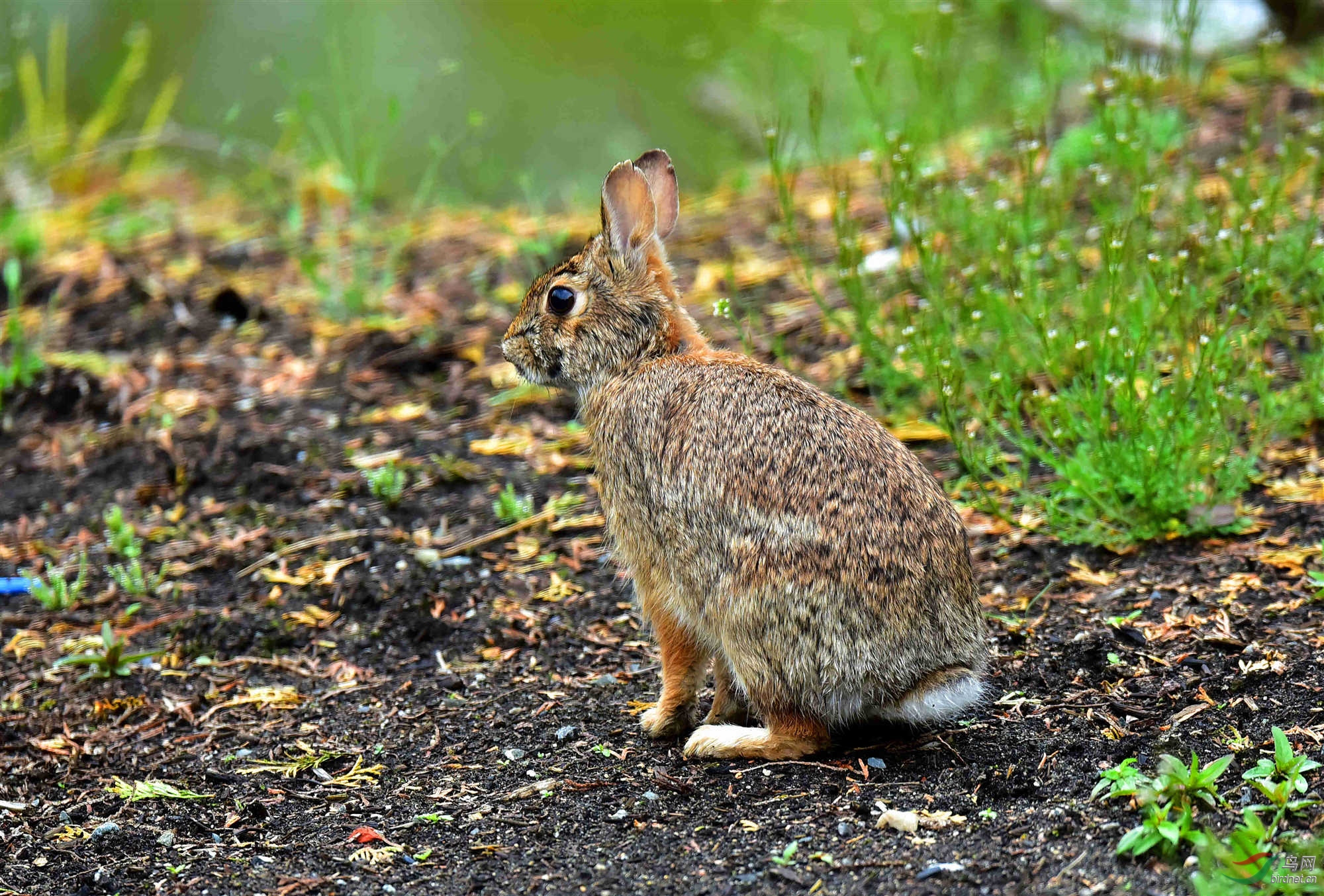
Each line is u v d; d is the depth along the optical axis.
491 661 9.27
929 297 11.52
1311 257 10.65
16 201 18.66
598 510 11.06
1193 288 10.31
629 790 7.48
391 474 11.38
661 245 8.48
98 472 12.20
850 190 12.55
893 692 7.30
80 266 16.22
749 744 7.64
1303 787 6.55
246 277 15.86
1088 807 6.74
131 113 21.77
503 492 11.25
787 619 7.29
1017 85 17.06
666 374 7.99
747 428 7.51
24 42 22.22
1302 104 15.32
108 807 7.71
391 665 9.33
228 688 9.14
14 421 13.21
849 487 7.27
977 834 6.64
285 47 23.72
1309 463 10.31
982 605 9.23
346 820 7.44
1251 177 12.98
